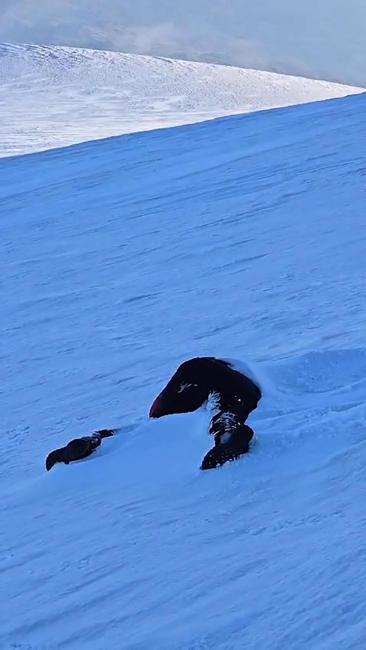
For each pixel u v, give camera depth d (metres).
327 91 166.25
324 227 21.84
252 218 24.77
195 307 16.75
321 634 4.27
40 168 45.72
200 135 46.06
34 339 16.41
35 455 9.37
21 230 30.45
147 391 11.59
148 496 6.67
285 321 14.40
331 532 5.38
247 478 6.57
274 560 5.18
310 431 7.12
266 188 28.70
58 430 10.38
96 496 6.96
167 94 144.62
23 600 5.40
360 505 5.70
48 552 6.07
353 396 8.28
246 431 6.91
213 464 6.80
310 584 4.76
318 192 26.36
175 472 6.98
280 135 40.31
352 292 15.64
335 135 36.78
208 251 21.78
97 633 4.79
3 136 94.31
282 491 6.25
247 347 13.22
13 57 167.62
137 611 4.93
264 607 4.63
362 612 4.36
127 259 22.77
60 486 7.35
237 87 155.88
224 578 5.09
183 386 8.23
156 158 41.47
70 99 138.38
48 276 22.42
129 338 15.27
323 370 9.12
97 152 47.75
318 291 16.17
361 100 47.56
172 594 5.04
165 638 4.55
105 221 29.16
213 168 35.53
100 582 5.40
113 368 13.32
